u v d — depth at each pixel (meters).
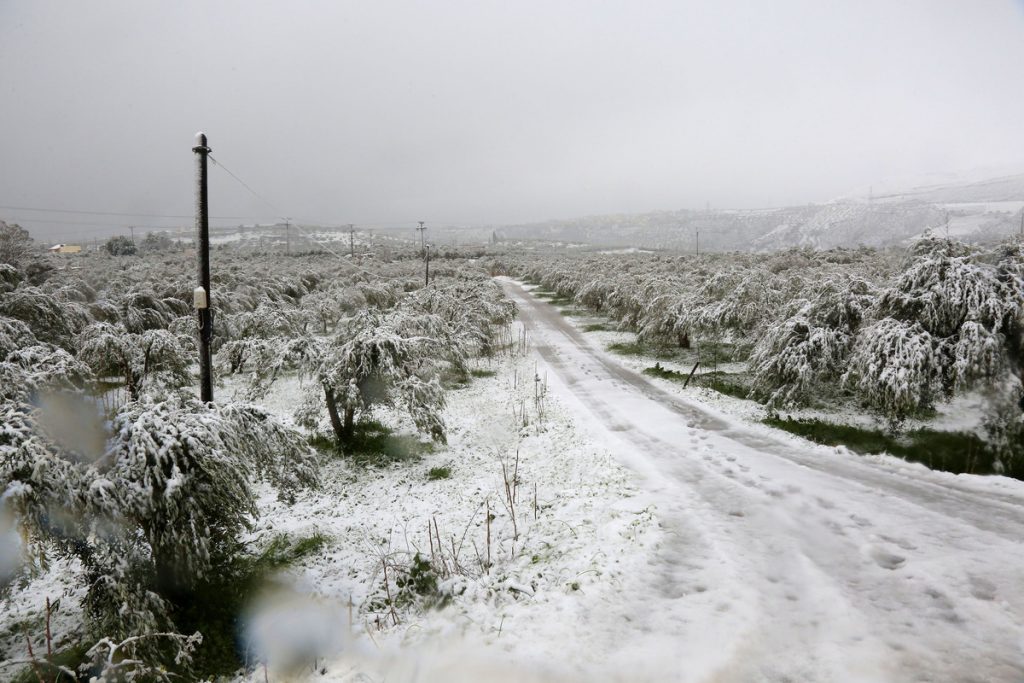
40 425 5.94
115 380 17.88
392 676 4.98
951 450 10.70
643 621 5.09
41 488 5.43
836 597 5.25
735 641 4.64
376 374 12.78
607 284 33.44
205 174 9.66
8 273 18.88
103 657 5.52
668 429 12.41
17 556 5.46
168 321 24.61
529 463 11.39
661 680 4.29
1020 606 4.93
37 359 12.20
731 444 11.12
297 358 13.54
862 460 9.77
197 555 6.34
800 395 13.95
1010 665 4.20
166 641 6.01
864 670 4.23
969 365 10.66
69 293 22.50
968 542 6.29
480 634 5.33
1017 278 10.80
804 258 35.28
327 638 5.89
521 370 21.34
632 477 9.16
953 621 4.79
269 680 5.31
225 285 32.12
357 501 10.62
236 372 22.23
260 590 7.04
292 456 8.59
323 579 7.46
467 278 46.50
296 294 37.97
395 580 6.98
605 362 22.42
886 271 22.05
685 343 23.88
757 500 7.85
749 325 19.38
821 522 7.02
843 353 13.87
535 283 64.56
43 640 6.51
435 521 8.78
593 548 6.71
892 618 4.89
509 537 8.04
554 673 4.53
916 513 7.20
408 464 12.61
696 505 7.73
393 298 34.81
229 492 6.83
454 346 18.86
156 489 6.19
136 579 6.01
